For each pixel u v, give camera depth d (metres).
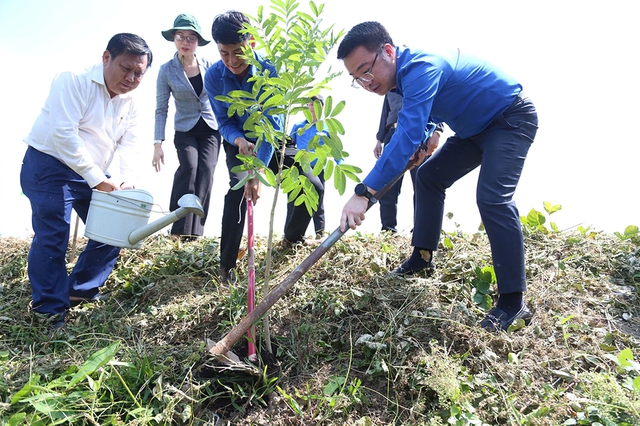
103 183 3.40
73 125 3.35
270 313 3.28
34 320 3.48
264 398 2.73
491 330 2.97
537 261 3.85
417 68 2.83
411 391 2.67
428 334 2.97
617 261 3.81
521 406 2.56
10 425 2.33
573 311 3.28
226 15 3.27
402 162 2.81
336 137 2.58
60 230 3.48
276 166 4.01
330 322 3.19
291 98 2.65
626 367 2.60
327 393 2.64
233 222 3.67
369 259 3.82
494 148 3.04
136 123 3.97
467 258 3.78
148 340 3.23
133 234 3.36
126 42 3.40
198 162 4.93
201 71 4.84
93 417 2.48
